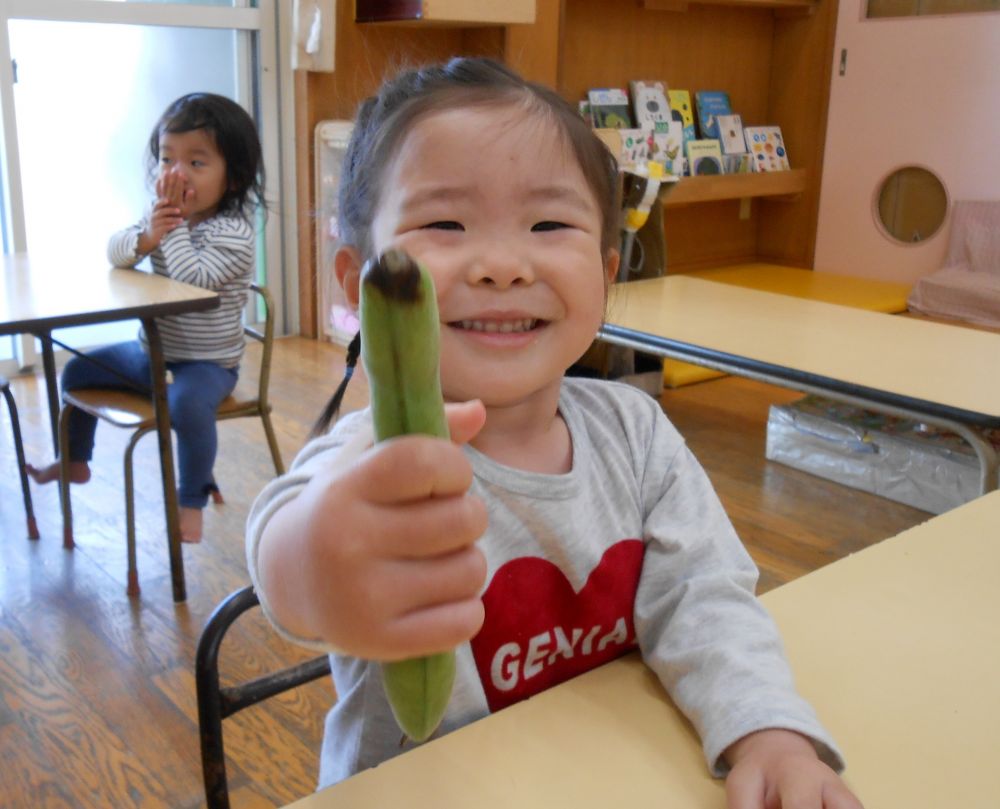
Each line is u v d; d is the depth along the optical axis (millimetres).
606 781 635
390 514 371
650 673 769
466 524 373
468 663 778
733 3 4867
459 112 721
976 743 673
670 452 901
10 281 2127
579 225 739
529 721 697
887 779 635
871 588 882
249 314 4309
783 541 2533
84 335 3791
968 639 802
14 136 3430
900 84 4762
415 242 710
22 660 1899
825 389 1925
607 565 834
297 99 4062
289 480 549
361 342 359
